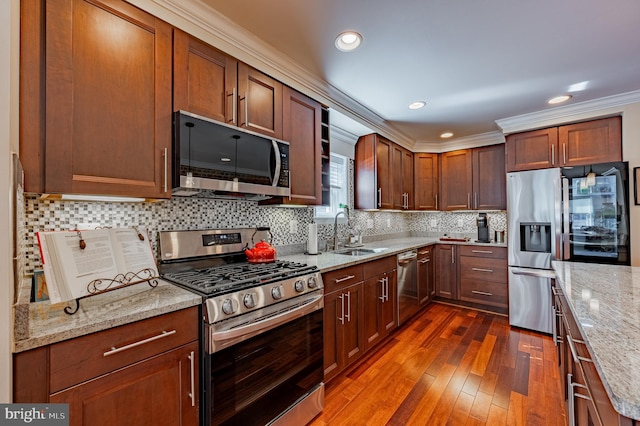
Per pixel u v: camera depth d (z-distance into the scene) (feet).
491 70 6.89
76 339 2.89
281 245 7.84
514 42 5.78
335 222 9.25
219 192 5.40
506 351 8.10
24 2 3.25
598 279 5.09
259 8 4.83
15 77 2.93
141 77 4.25
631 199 8.17
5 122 2.29
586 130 9.02
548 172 9.41
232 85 5.46
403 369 7.18
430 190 13.28
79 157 3.65
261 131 6.00
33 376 2.63
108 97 3.91
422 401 5.95
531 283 9.59
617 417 1.97
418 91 8.02
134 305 3.51
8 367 2.37
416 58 6.37
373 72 6.98
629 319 3.19
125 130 4.07
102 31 3.86
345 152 10.36
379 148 10.62
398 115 9.90
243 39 5.48
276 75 6.34
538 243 9.70
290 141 6.73
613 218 8.27
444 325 10.05
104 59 3.88
